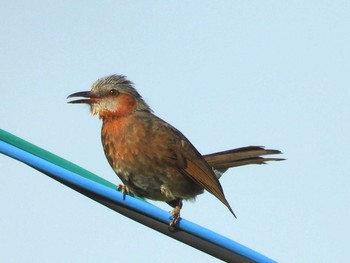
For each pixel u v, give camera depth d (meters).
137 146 11.59
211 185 11.75
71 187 8.12
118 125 11.81
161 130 11.67
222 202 11.55
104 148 12.01
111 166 12.02
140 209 8.07
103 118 12.01
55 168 7.91
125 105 11.97
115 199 8.05
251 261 7.92
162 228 8.17
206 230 8.02
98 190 8.02
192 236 8.09
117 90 12.10
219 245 7.97
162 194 11.93
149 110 12.37
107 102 12.02
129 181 11.89
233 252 7.92
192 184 11.95
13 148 7.85
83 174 8.21
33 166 7.92
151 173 11.67
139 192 12.05
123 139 11.67
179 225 8.02
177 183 11.77
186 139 11.95
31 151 7.90
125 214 8.20
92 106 12.14
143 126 11.67
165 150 11.57
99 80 12.25
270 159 13.27
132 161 11.65
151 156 11.59
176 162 11.63
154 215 8.09
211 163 13.20
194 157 11.77
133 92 12.20
